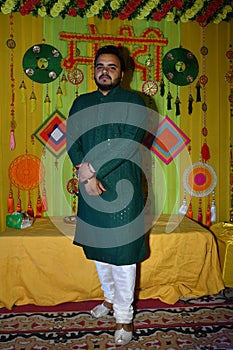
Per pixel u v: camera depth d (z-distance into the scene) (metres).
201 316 2.24
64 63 2.88
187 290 2.52
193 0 2.81
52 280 2.37
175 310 2.32
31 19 2.84
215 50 3.01
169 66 2.96
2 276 2.33
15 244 2.34
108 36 2.88
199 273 2.50
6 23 2.82
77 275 2.38
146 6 2.79
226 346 1.91
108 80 1.90
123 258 1.87
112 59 1.91
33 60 2.84
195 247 2.48
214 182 3.06
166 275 2.48
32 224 2.67
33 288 2.36
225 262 2.59
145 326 2.12
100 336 2.01
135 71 2.94
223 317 2.23
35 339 1.98
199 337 2.00
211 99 3.04
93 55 2.89
